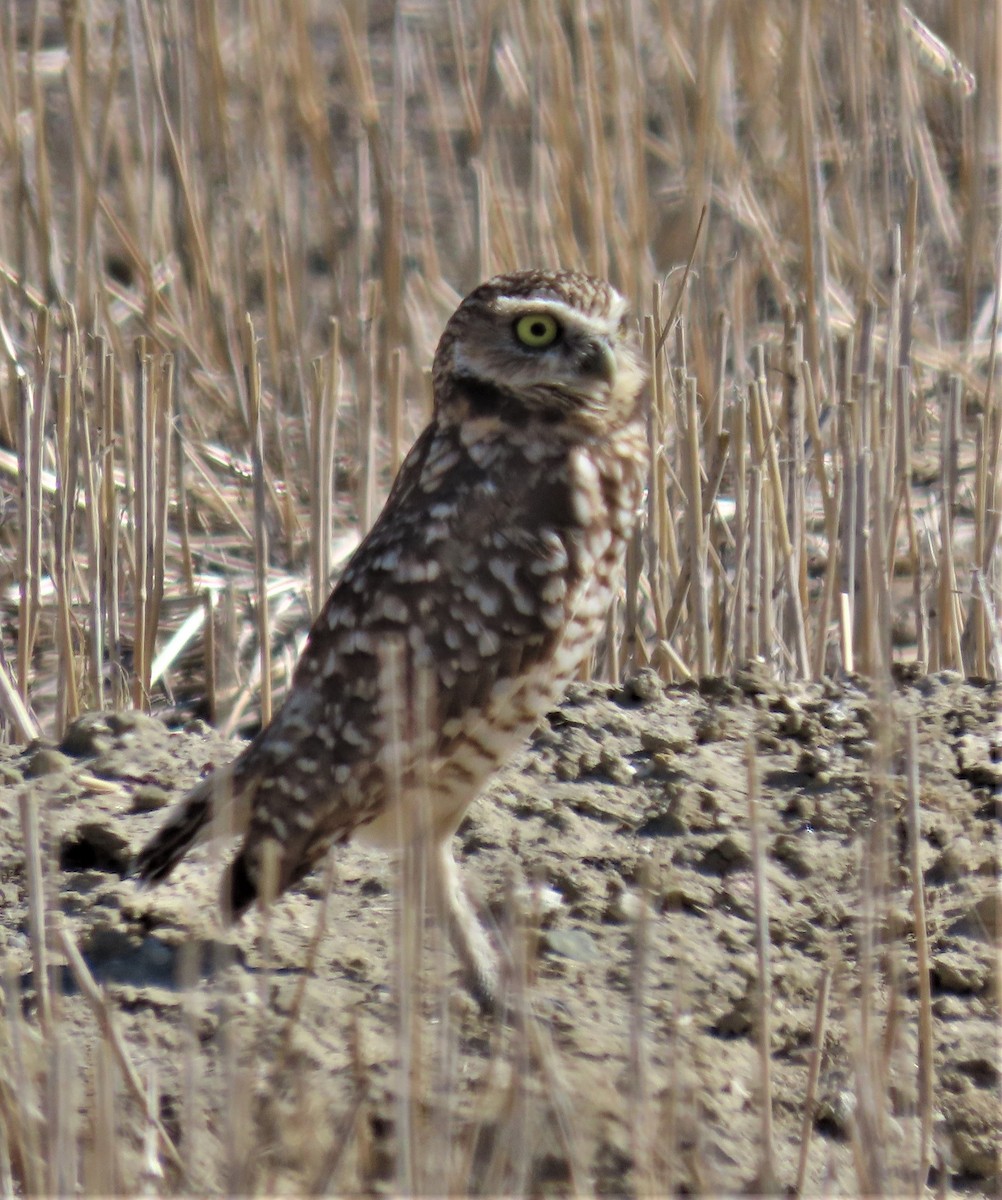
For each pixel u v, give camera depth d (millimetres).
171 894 11391
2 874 11703
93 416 16062
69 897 11445
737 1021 10188
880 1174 8188
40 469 14461
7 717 14422
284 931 11148
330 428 14648
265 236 20328
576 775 12828
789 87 20891
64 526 14266
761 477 14250
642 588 15633
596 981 10648
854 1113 8508
